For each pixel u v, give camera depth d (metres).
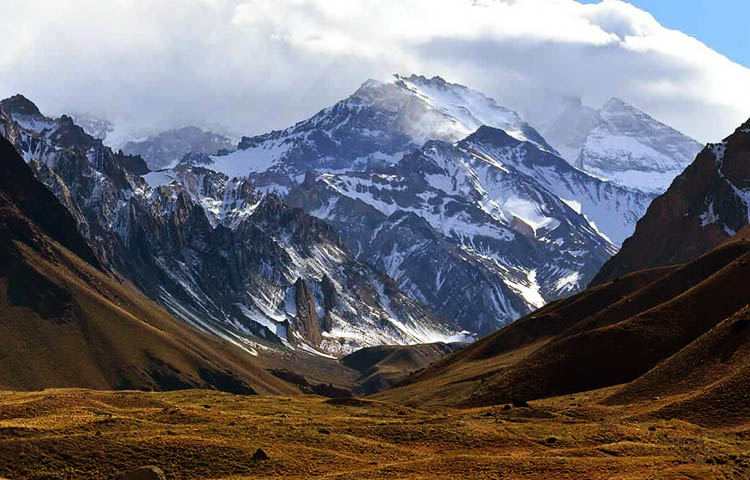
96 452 145.12
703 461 146.00
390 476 138.12
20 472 139.25
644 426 180.25
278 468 145.12
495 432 171.38
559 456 151.00
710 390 192.75
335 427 176.12
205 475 142.38
